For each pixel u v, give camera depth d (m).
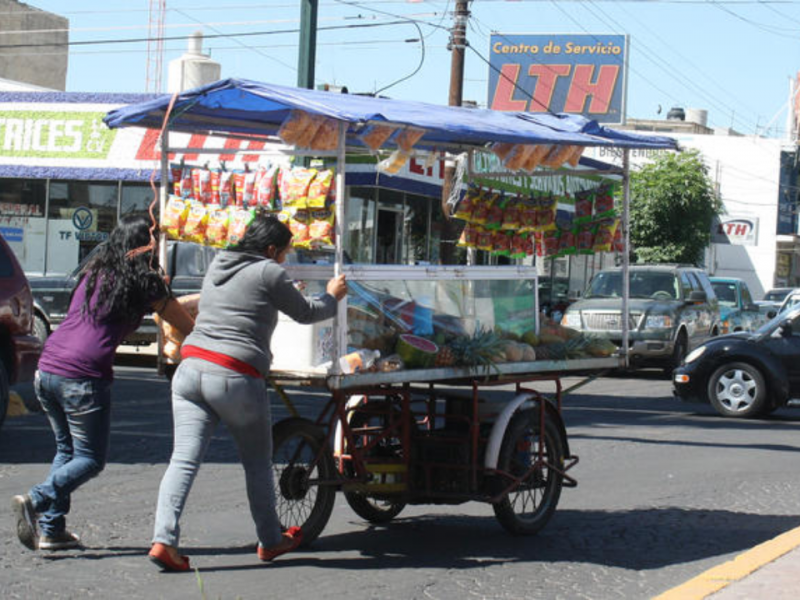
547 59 52.50
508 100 52.94
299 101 6.25
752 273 57.91
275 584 5.92
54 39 47.72
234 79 6.53
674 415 14.85
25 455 9.45
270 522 6.29
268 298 5.90
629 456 10.90
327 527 7.49
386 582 6.06
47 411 6.32
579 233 9.23
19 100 23.64
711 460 10.77
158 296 6.12
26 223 23.91
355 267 6.57
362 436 7.18
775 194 57.19
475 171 8.95
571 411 14.81
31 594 5.55
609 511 8.27
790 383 14.55
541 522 7.39
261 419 5.98
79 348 6.12
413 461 7.16
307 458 6.66
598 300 21.28
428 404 7.24
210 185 6.85
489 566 6.50
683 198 41.28
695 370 14.99
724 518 8.09
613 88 51.62
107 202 23.50
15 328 9.85
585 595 5.93
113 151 23.20
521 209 9.12
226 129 7.82
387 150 8.50
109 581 5.84
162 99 6.89
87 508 7.62
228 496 8.22
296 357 6.55
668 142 8.55
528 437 7.34
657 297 21.66
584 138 7.76
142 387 14.95
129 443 10.33
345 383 6.23
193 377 5.86
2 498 7.76
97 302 6.12
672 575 6.41
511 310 7.86
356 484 6.77
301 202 6.43
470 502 8.58
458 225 19.69
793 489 9.34
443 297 7.28
